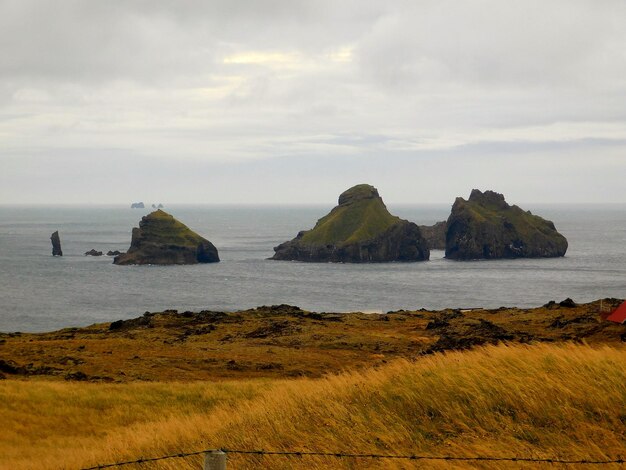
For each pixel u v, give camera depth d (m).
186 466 19.28
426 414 19.67
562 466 15.02
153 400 47.44
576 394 18.97
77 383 56.00
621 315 70.56
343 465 16.88
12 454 34.97
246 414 25.19
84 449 32.28
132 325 107.44
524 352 22.81
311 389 25.72
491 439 17.36
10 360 72.19
